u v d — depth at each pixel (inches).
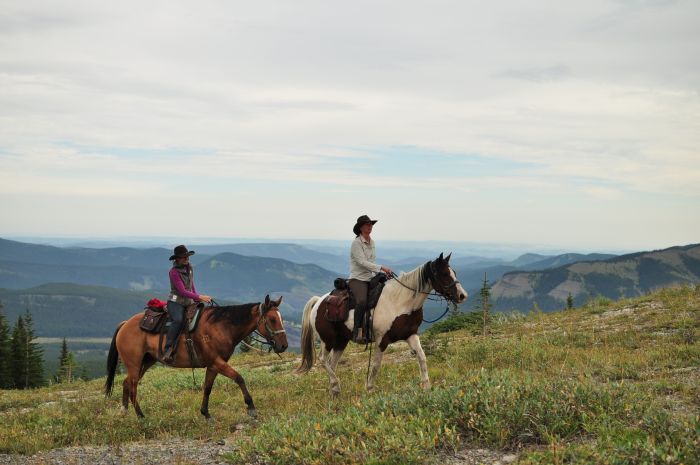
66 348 2746.1
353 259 476.7
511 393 324.5
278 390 550.9
